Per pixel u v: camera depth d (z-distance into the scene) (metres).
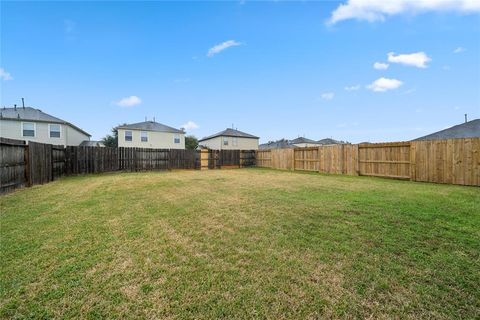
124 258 2.48
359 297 1.83
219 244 2.85
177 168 16.56
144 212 4.32
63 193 6.34
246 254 2.57
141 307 1.73
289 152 15.80
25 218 3.92
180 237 3.08
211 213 4.22
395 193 5.96
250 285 2.00
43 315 1.65
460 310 1.67
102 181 9.14
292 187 7.22
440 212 4.09
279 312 1.67
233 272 2.21
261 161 19.36
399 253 2.55
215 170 16.12
